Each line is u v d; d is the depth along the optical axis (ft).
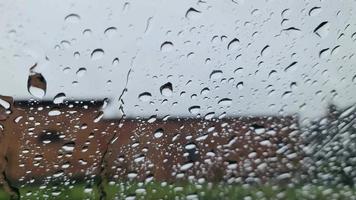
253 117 6.99
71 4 6.38
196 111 6.82
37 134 5.97
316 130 7.09
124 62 6.62
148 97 6.67
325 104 7.11
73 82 6.31
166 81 6.81
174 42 7.00
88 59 6.44
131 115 6.46
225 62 7.18
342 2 7.13
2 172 5.62
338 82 7.12
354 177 6.89
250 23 7.29
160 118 6.61
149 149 6.38
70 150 6.01
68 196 5.74
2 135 5.80
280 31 7.33
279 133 7.03
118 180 6.05
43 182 5.74
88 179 5.93
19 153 5.79
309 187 6.76
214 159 6.64
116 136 6.28
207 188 6.47
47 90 6.17
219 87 7.08
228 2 7.20
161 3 6.86
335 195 6.78
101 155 6.11
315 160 6.95
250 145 6.86
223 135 6.81
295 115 7.09
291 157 6.95
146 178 6.18
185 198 6.23
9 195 5.54
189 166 6.45
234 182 6.63
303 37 7.29
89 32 6.49
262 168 6.81
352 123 7.07
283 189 6.74
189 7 7.03
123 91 6.49
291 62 7.29
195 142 6.63
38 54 6.10
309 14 7.25
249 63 7.25
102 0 6.54
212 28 7.16
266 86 7.17
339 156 7.01
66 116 6.16
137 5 6.75
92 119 6.26
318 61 7.23
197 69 7.05
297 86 7.19
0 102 5.89
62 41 6.37
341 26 7.17
